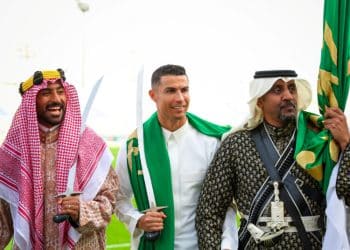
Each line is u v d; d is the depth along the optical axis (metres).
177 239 5.47
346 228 5.12
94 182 5.24
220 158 5.31
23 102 5.21
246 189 5.18
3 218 5.24
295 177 5.11
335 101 5.13
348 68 5.12
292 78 5.23
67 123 5.26
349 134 5.10
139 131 5.64
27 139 5.16
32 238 5.13
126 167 5.70
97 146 5.39
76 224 5.02
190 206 5.54
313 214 5.08
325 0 5.17
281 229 5.02
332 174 5.04
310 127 5.37
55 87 5.25
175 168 5.57
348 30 5.13
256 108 5.33
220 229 5.30
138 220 5.44
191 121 5.79
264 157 5.18
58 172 5.15
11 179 5.23
